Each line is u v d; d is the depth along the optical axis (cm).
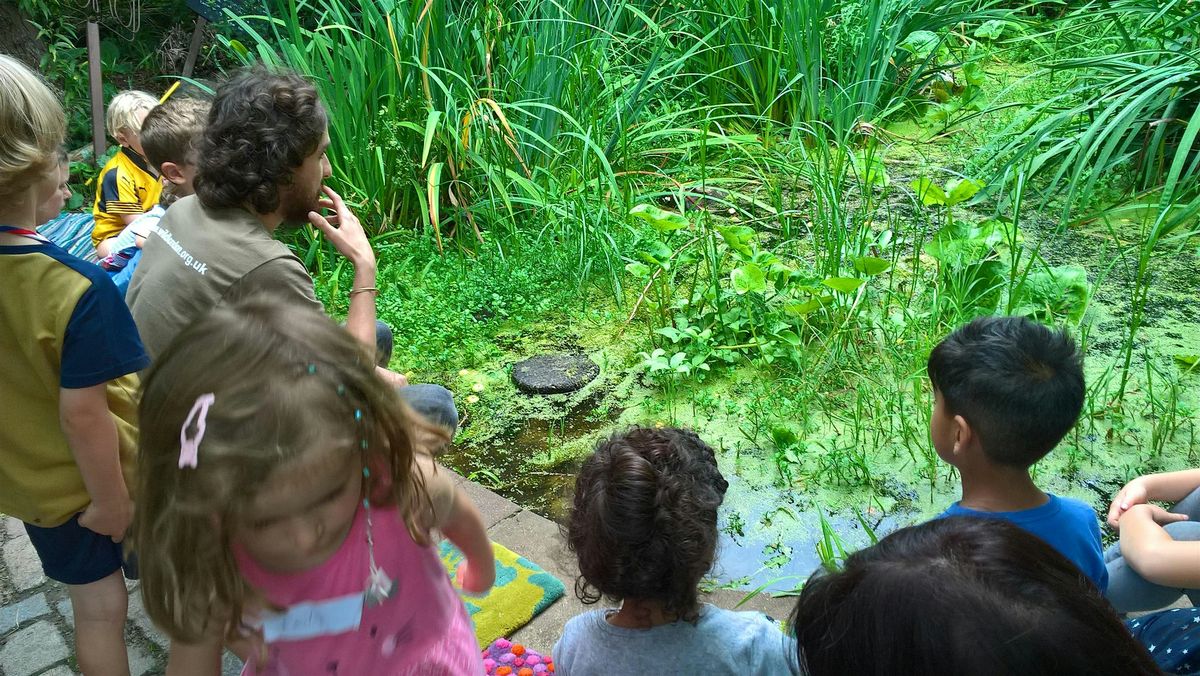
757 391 359
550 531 286
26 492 191
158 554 110
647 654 151
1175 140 488
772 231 467
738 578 274
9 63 168
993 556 85
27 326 174
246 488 105
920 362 358
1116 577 205
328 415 109
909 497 303
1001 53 654
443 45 482
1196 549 174
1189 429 321
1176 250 429
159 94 659
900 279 421
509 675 229
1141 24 533
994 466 177
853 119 549
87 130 601
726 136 532
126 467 200
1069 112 466
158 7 683
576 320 413
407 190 466
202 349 108
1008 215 468
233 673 236
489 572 169
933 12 592
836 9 583
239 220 214
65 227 427
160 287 211
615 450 157
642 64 564
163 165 271
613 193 453
